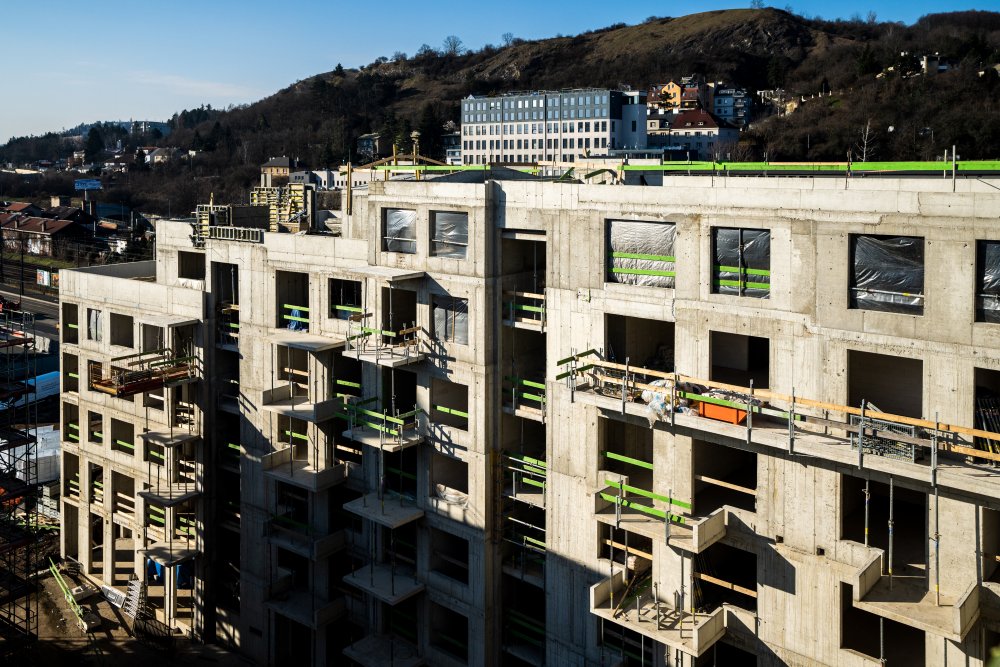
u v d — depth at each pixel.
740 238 30.70
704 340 31.84
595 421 35.34
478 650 40.28
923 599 27.64
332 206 187.75
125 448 54.94
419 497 41.53
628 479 35.59
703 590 34.03
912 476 26.08
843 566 29.62
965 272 26.25
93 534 58.59
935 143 137.50
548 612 38.25
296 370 46.91
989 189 29.83
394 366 39.09
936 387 27.20
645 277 33.47
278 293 46.03
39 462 70.44
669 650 34.12
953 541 27.23
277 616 48.34
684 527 32.66
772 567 31.28
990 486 24.66
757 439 29.16
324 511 45.62
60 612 54.66
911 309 27.58
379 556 43.88
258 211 53.91
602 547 36.44
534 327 37.16
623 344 35.38
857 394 30.33
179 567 54.94
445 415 41.19
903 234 27.19
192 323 49.22
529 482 38.72
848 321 28.56
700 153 197.38
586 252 34.72
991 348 26.00
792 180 34.69
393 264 40.50
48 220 189.00
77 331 58.22
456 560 41.25
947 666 28.05
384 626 44.19
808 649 30.80
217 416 50.69
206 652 50.91
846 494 30.45
